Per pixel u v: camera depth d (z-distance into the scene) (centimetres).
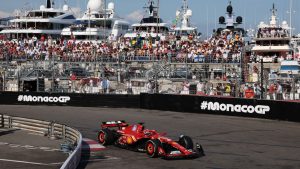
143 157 1636
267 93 2856
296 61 4128
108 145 1862
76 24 6906
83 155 1677
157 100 3247
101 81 3531
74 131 1917
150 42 4931
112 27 6856
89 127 2445
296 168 1486
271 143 1964
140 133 1697
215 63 3819
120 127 1847
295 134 2203
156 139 1622
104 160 1592
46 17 6881
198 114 2998
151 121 2664
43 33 6562
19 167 1510
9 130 2380
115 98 3412
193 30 6475
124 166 1501
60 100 3550
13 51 5203
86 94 3484
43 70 3644
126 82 3494
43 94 3581
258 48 5172
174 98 3162
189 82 3262
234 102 2870
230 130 2325
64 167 1166
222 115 2920
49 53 4828
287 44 5153
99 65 4172
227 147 1864
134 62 4438
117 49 5019
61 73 3753
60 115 2964
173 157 1572
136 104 3353
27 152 1788
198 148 1683
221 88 3116
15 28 6775
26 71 3791
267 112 2722
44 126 2230
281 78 2772
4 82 3691
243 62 3694
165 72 3428
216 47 4694
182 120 2703
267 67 4466
